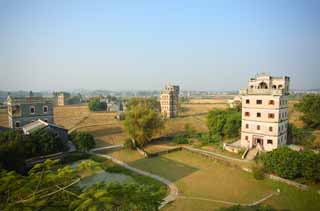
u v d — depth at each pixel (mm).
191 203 28688
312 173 31922
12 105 58375
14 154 36344
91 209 10070
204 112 137875
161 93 113688
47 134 48344
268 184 34062
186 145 60469
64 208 11508
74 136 56812
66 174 13844
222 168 41969
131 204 12500
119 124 90000
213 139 59781
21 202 10719
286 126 50906
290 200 28938
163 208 27406
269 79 48906
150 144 62688
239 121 58656
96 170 15750
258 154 45969
